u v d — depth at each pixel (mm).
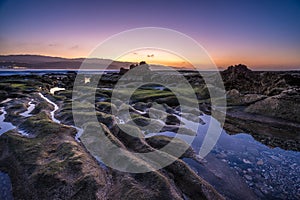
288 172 5871
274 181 5395
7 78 31016
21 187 4441
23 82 25250
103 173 4840
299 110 11461
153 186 4227
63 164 4891
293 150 7535
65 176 4496
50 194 4098
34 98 15859
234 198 4637
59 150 5727
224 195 4715
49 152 5723
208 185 4828
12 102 13727
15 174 4902
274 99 13102
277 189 5043
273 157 6887
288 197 4754
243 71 24078
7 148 6168
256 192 4902
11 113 10570
